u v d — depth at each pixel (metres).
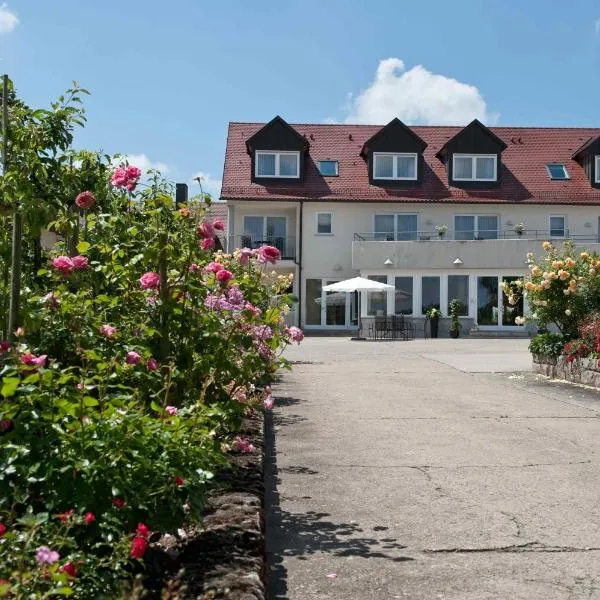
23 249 6.67
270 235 36.09
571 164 37.75
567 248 15.75
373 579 4.01
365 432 8.44
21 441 3.07
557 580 4.02
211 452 3.58
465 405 10.63
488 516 5.18
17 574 2.37
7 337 4.73
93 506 2.98
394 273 33.28
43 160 5.96
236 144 38.75
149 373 4.55
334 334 33.56
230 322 5.70
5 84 5.42
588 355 13.32
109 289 5.88
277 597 3.76
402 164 36.25
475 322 32.69
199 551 3.42
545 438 8.08
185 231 5.53
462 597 3.78
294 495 5.73
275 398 11.35
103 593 2.70
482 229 35.53
